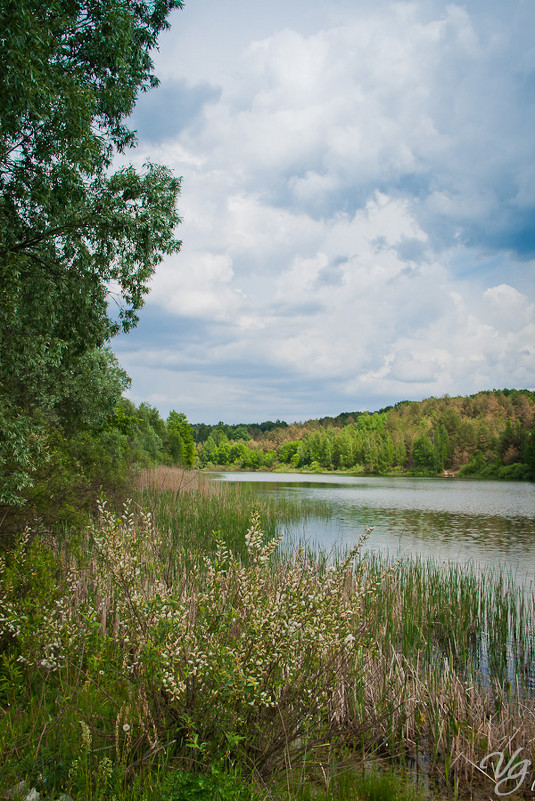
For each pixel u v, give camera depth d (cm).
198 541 1244
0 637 504
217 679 387
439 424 11819
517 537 1927
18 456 702
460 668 732
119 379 2058
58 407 1664
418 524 2294
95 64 966
